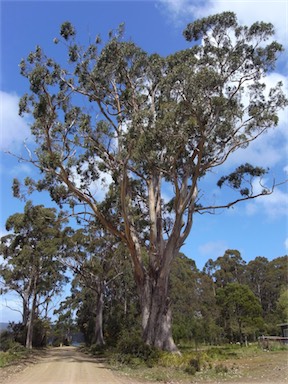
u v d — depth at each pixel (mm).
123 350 23594
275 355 25031
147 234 30656
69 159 24641
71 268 42500
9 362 24047
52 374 18391
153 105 25609
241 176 26875
